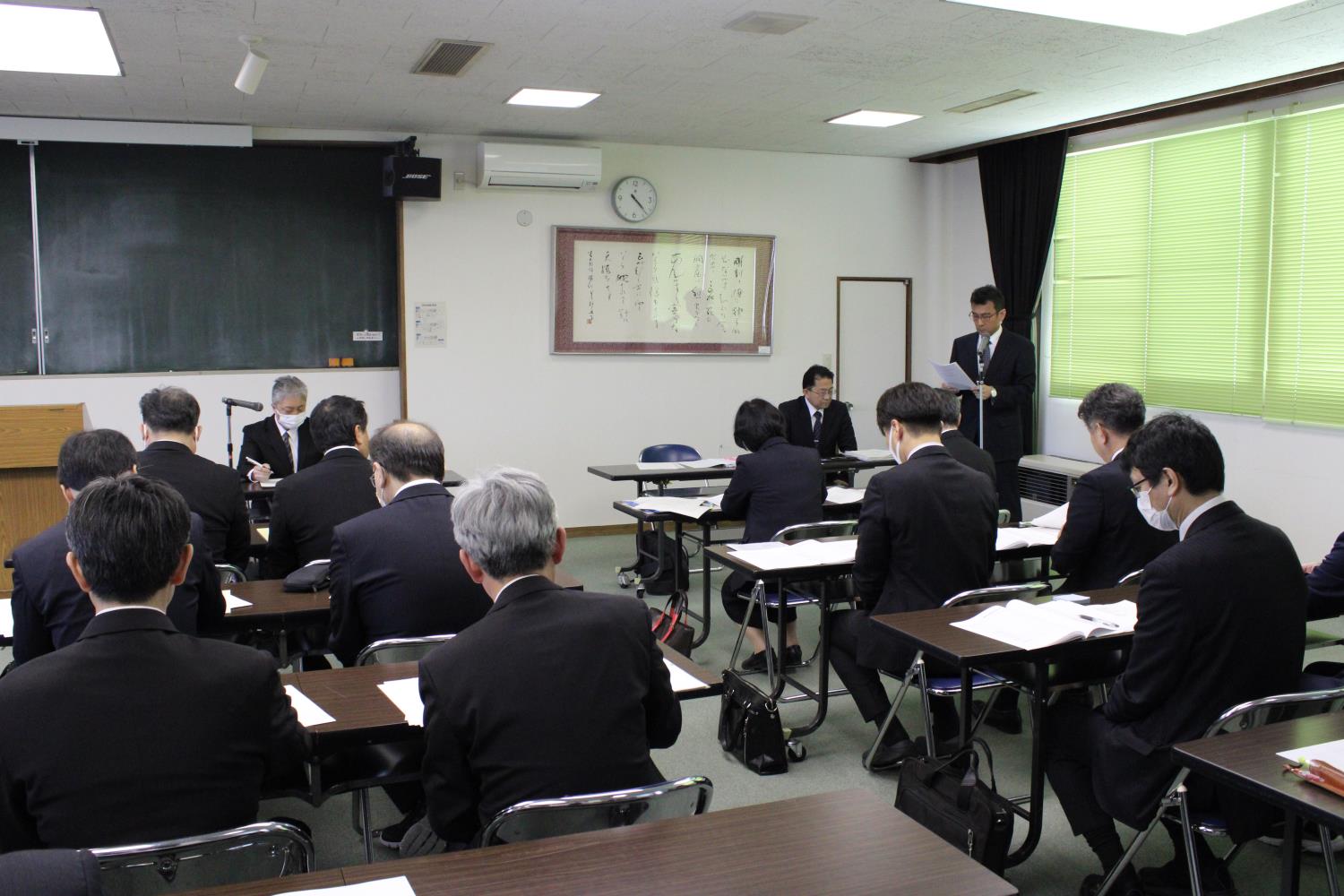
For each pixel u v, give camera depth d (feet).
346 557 8.27
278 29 14.74
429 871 4.39
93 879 3.28
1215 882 7.75
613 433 25.17
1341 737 5.97
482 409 23.86
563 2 13.70
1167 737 7.06
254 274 21.99
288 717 5.54
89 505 4.97
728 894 4.16
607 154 24.41
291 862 5.12
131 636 5.00
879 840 4.68
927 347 28.12
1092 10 14.10
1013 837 9.63
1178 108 20.54
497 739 5.38
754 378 26.45
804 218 26.50
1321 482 18.62
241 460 17.80
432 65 16.83
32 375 20.53
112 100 18.93
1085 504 10.36
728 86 18.63
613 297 24.75
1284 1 13.69
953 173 27.48
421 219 22.97
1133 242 22.34
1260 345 19.66
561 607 5.67
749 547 12.26
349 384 22.99
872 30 14.99
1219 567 6.93
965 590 10.39
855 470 21.77
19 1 13.37
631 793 5.13
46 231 20.42
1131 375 22.59
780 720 11.41
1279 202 19.15
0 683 4.85
